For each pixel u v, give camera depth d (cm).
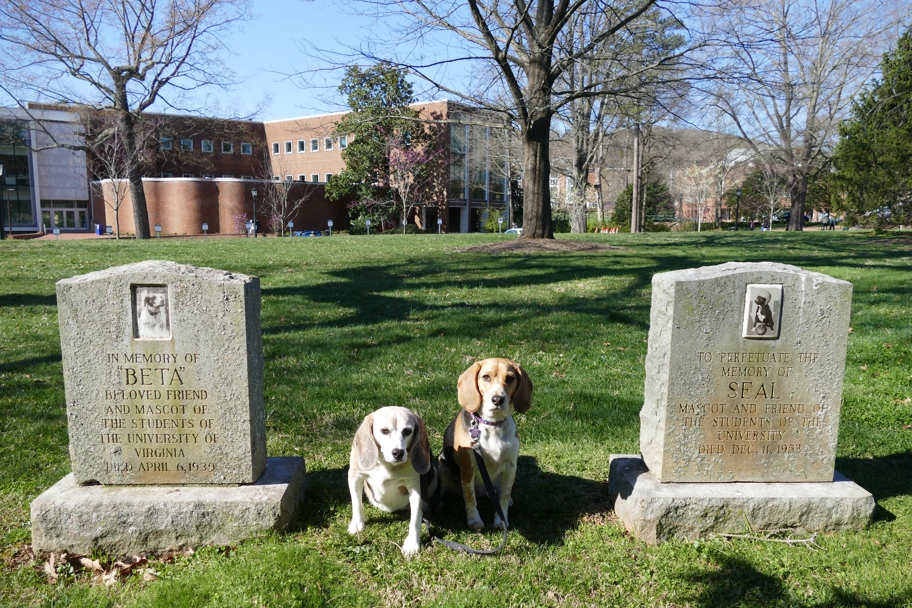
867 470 498
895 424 596
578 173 3709
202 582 339
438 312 1011
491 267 1486
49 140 5762
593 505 442
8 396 634
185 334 384
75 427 390
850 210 2542
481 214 6116
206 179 4978
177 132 3638
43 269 1438
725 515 396
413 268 1491
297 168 6400
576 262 1559
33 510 370
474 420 392
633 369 740
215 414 391
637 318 966
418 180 4934
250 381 392
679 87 1769
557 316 983
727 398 405
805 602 332
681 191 7294
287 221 5162
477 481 427
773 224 7075
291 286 1255
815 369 408
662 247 1980
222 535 381
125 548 377
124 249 1895
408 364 754
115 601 332
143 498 380
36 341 845
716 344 400
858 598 333
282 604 319
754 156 4388
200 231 5012
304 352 798
